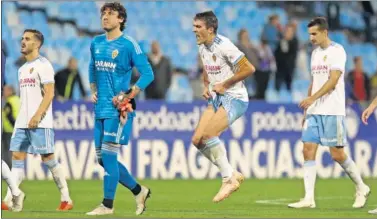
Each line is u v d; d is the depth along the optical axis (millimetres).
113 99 30219
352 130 58781
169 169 57062
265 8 75562
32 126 33875
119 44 30391
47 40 70750
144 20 72625
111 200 31000
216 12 74438
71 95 63500
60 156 55844
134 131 56688
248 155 57594
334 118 36406
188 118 57344
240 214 32312
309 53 72250
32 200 40250
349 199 42125
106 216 30422
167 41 72125
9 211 33531
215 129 33250
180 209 35281
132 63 30641
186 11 73562
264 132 57875
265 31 69312
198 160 57344
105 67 30469
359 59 67938
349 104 58906
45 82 34094
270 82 68625
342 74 36344
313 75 36750
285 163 58156
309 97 35625
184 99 68562
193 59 71188
